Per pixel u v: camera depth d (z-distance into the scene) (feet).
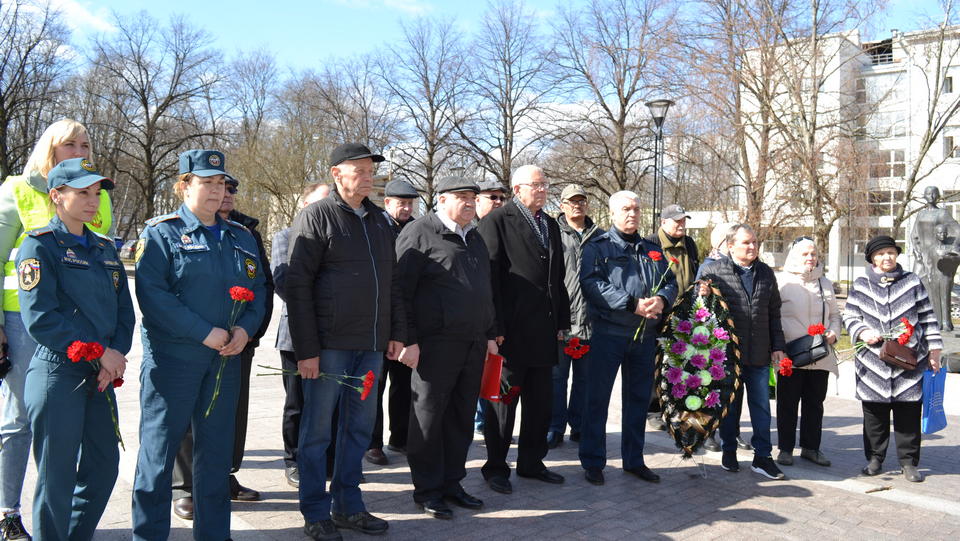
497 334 14.96
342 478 12.62
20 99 95.25
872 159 61.41
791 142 59.00
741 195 63.26
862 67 73.00
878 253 17.76
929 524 13.92
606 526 13.23
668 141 65.72
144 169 117.91
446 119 100.07
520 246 15.19
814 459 18.33
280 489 14.61
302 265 11.64
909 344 16.78
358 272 12.05
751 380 17.39
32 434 10.75
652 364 16.61
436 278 13.70
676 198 87.15
